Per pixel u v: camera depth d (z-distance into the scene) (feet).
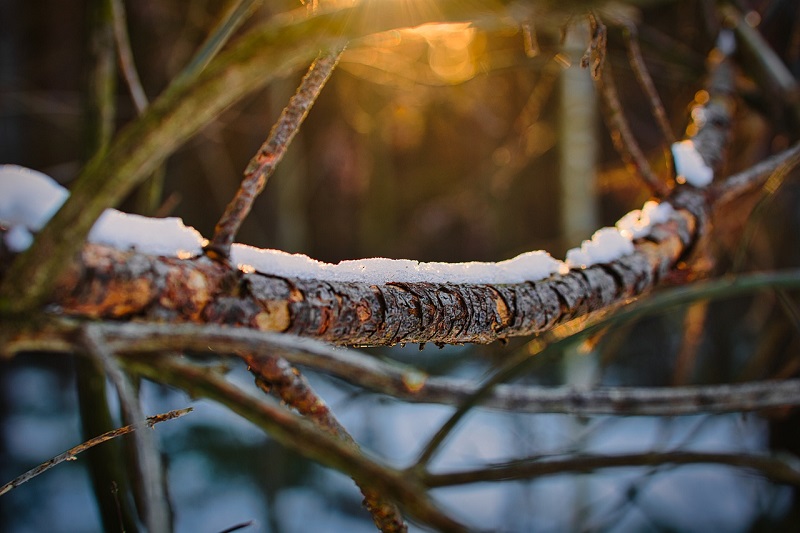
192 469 15.90
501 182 14.08
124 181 2.49
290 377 3.26
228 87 2.53
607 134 20.24
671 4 8.29
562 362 14.26
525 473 3.86
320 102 17.92
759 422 10.96
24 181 2.54
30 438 17.79
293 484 16.19
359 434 15.58
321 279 2.97
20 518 15.07
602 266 3.65
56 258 2.47
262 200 17.94
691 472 15.03
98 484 4.13
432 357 14.49
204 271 2.77
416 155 20.31
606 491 12.96
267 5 10.41
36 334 2.46
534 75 15.33
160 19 13.89
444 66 9.29
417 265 3.21
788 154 4.73
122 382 2.50
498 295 3.25
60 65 19.04
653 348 18.71
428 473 3.49
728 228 8.29
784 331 7.81
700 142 5.10
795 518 10.71
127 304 2.66
